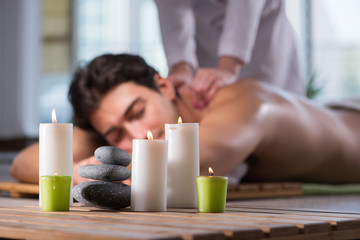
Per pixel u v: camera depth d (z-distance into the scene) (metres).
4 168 4.15
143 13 5.41
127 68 1.94
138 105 1.93
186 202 1.16
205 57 2.83
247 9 2.55
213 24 2.77
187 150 1.16
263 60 2.80
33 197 1.84
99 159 1.16
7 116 5.31
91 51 5.53
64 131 1.15
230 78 2.35
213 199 1.07
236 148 1.77
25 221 0.91
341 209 1.45
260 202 1.73
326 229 0.93
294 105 2.16
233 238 0.77
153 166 1.08
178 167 1.16
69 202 1.11
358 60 4.99
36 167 1.86
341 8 5.01
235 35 2.56
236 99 2.03
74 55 5.53
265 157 2.11
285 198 1.95
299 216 1.03
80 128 2.04
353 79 5.00
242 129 1.85
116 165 1.14
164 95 2.01
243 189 1.86
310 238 0.90
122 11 5.46
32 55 5.39
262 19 2.77
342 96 4.98
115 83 1.93
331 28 5.00
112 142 1.97
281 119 2.06
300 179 2.35
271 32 2.78
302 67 2.98
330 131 2.28
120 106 1.92
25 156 1.94
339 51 4.99
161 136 1.94
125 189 1.12
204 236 0.75
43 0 5.58
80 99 1.97
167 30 2.78
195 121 2.09
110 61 1.95
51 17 5.57
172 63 2.77
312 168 2.27
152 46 5.37
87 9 5.54
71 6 5.53
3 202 1.54
